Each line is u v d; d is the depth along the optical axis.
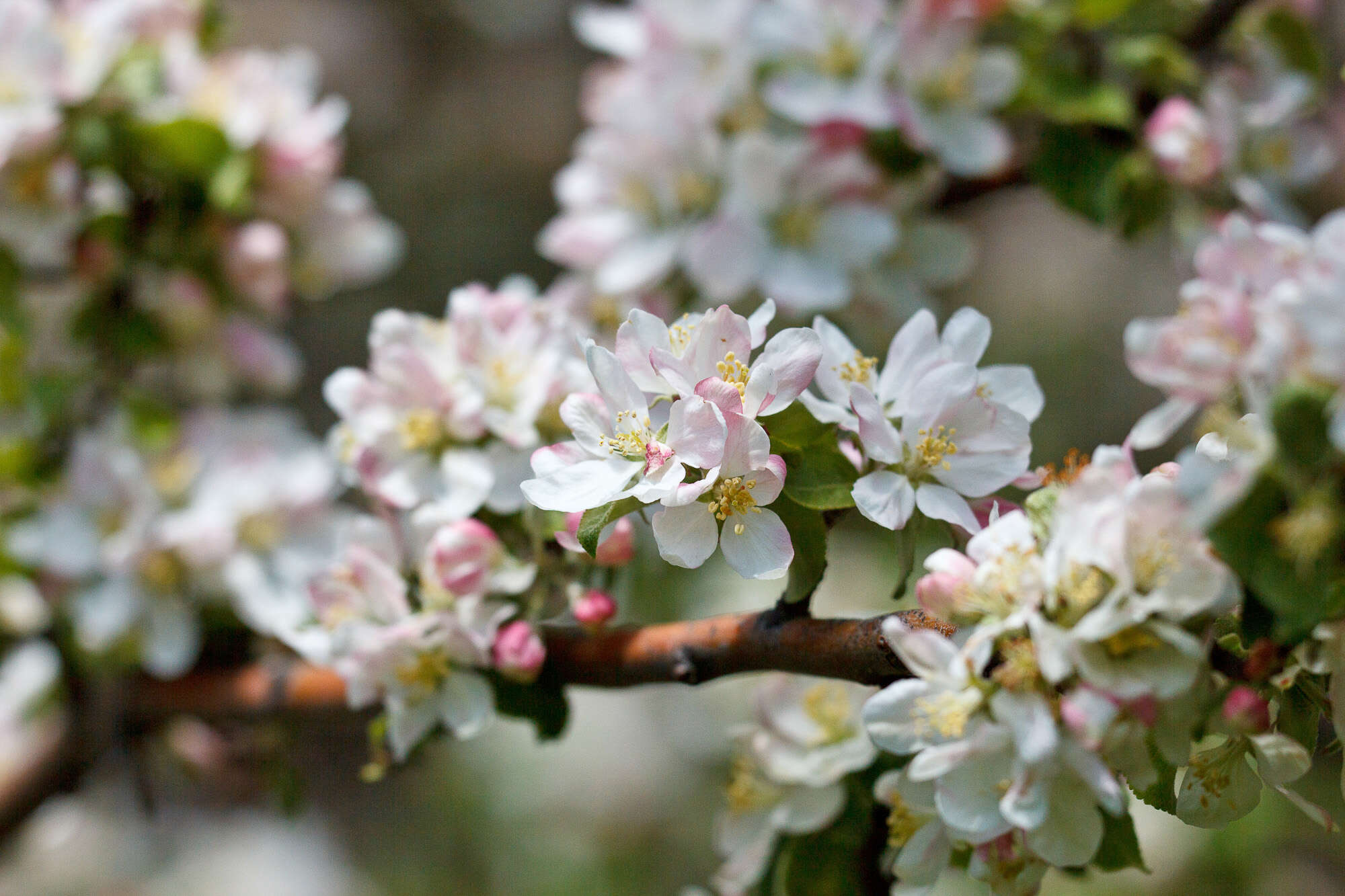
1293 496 1.03
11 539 1.28
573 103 3.09
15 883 1.88
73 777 1.28
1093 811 1.05
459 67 3.15
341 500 1.57
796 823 1.14
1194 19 1.31
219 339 1.30
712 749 1.89
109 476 1.28
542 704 1.11
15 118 1.24
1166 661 1.04
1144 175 1.27
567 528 1.06
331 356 2.57
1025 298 2.62
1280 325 1.03
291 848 2.10
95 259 1.26
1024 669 1.04
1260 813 1.38
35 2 1.25
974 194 1.33
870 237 1.28
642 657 1.10
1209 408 1.08
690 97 1.29
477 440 1.12
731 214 1.27
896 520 1.05
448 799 2.00
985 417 1.06
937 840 1.07
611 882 1.87
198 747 1.28
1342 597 1.04
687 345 1.06
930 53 1.28
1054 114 1.28
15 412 1.30
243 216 1.29
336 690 1.22
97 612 1.27
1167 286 2.58
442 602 1.11
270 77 1.29
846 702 1.14
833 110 1.26
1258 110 1.29
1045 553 1.04
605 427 1.05
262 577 1.28
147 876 1.98
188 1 1.29
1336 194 1.87
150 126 1.26
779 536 1.04
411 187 2.90
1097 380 2.47
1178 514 1.03
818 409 1.06
